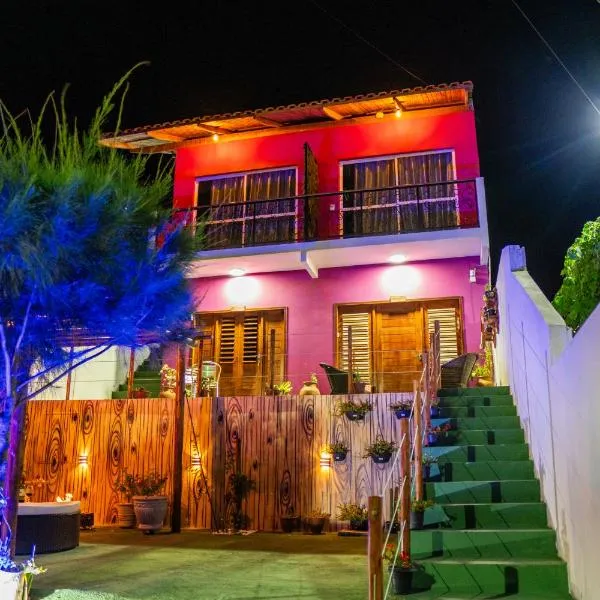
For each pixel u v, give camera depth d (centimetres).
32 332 495
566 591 538
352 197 1267
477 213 1152
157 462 1029
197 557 721
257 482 983
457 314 1196
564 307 718
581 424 468
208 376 1194
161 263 546
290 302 1270
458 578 555
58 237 442
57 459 1070
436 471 728
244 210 1317
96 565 674
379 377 1191
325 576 608
